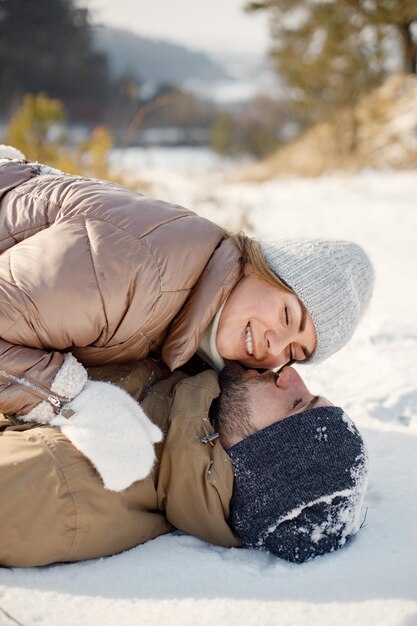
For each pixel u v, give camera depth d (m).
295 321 2.23
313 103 15.60
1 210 2.21
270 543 1.79
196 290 2.14
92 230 2.01
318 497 1.77
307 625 1.47
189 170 12.62
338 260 2.32
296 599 1.57
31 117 7.03
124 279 1.95
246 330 2.21
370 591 1.59
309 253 2.28
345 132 14.44
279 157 15.64
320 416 1.87
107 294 1.92
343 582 1.64
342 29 14.32
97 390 1.82
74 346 2.00
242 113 44.34
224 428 1.93
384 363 3.08
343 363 3.12
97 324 1.94
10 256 1.96
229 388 2.02
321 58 14.62
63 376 1.81
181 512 1.85
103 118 29.94
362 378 2.94
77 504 1.69
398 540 1.82
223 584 1.63
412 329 3.56
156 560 1.74
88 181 2.28
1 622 1.44
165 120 40.03
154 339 2.14
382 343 3.35
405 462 2.21
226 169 14.91
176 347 2.13
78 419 1.75
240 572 1.68
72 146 7.50
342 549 1.79
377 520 1.92
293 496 1.78
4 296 1.87
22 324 1.86
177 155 31.72
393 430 2.43
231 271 2.18
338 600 1.56
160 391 2.09
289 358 2.33
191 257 2.11
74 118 30.62
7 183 2.31
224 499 1.81
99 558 1.74
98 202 2.10
